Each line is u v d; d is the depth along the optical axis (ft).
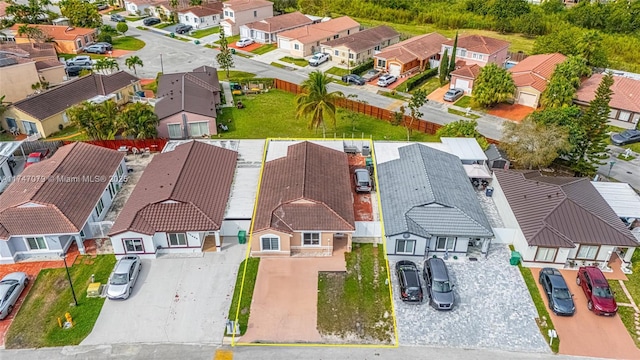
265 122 209.26
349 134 199.41
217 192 144.36
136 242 128.26
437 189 140.15
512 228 137.08
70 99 203.82
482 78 219.82
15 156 177.88
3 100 215.72
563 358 104.94
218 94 222.89
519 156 161.99
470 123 184.03
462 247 131.03
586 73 229.45
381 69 266.36
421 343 107.96
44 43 273.54
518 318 114.32
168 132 192.44
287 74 262.06
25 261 130.11
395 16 376.48
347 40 277.64
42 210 130.31
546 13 359.87
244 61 282.36
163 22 358.43
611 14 328.08
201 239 134.41
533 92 221.46
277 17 323.16
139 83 234.58
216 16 351.87
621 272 128.47
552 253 127.24
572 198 135.44
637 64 282.77
